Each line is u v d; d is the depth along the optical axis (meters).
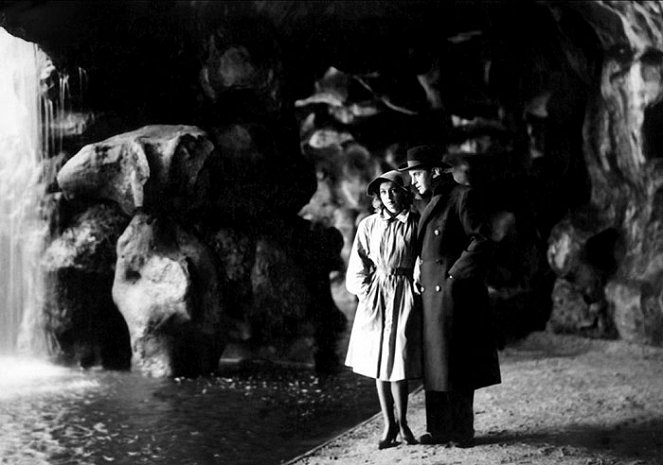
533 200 14.73
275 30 12.74
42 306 10.81
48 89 11.20
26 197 11.18
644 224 12.57
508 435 6.43
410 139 17.02
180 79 12.29
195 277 10.32
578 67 13.47
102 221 10.85
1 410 8.02
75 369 10.62
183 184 10.52
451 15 13.87
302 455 6.20
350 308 16.70
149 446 6.74
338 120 17.66
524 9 13.67
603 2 11.84
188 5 11.70
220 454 6.48
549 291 14.19
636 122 12.31
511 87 14.57
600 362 10.91
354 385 9.66
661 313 11.84
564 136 14.23
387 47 14.34
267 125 12.52
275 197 12.07
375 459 5.85
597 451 5.87
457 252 6.09
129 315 10.38
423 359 6.04
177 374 10.20
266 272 11.12
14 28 10.36
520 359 11.47
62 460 6.31
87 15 10.82
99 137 11.53
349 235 17.84
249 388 9.44
